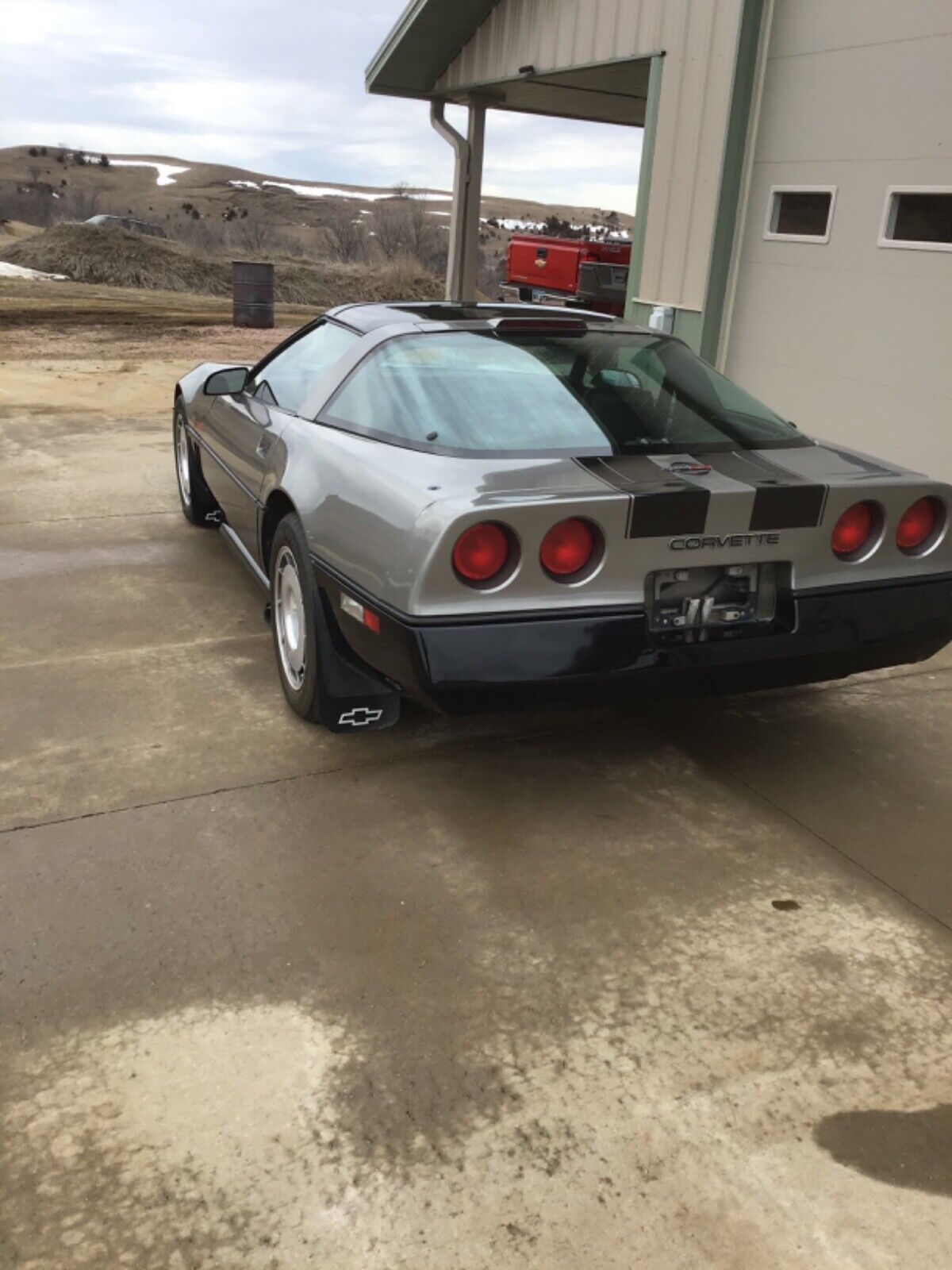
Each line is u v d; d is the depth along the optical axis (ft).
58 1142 6.23
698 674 9.36
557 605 8.77
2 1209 5.79
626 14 24.57
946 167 17.90
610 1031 7.30
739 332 22.84
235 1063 6.88
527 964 7.97
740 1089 6.82
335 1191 5.97
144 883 8.77
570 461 9.45
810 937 8.43
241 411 14.37
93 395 33.01
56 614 14.79
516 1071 6.91
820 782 10.99
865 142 19.30
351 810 10.05
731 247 22.56
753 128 21.58
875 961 8.16
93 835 9.41
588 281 42.27
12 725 11.42
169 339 48.08
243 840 9.46
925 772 11.28
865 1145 6.42
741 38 20.98
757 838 9.87
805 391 21.40
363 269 98.89
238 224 206.69
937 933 8.55
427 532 8.44
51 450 25.29
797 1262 5.64
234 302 54.19
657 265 24.32
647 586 9.04
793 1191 6.07
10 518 19.51
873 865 9.49
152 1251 5.57
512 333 11.51
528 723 12.14
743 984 7.84
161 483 22.48
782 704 13.00
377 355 11.38
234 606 15.38
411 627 8.56
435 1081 6.80
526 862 9.34
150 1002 7.41
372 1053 7.01
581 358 11.19
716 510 8.94
